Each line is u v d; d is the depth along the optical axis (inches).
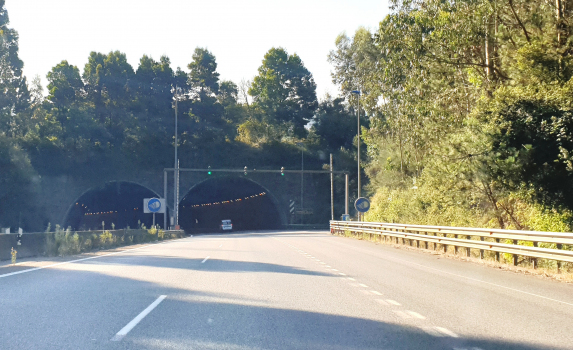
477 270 593.6
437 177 877.8
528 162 720.3
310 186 3159.5
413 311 325.4
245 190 3233.3
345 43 2655.0
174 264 614.5
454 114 985.5
